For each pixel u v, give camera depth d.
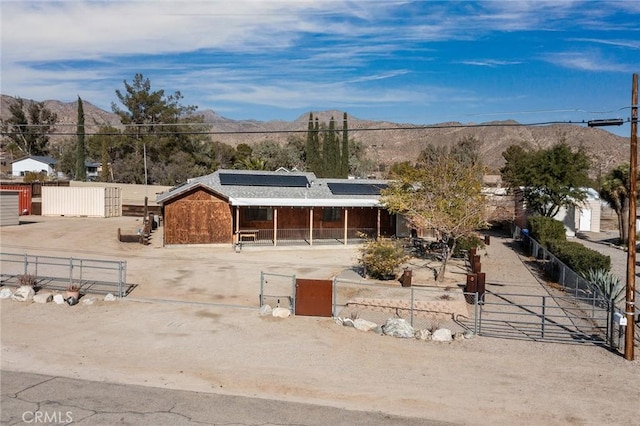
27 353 14.05
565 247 27.42
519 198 46.75
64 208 46.66
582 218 52.94
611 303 15.91
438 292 21.05
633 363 14.24
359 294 20.78
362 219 40.75
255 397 11.63
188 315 18.02
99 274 24.03
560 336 16.62
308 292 18.08
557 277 25.48
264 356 14.27
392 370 13.44
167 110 85.38
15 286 20.94
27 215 45.69
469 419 10.80
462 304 19.25
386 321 17.66
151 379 12.52
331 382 12.59
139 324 16.95
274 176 39.81
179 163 79.69
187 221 34.47
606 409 11.37
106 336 15.73
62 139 159.50
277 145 85.31
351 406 11.30
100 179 82.50
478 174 29.56
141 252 31.55
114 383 12.18
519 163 45.09
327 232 39.38
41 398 11.12
